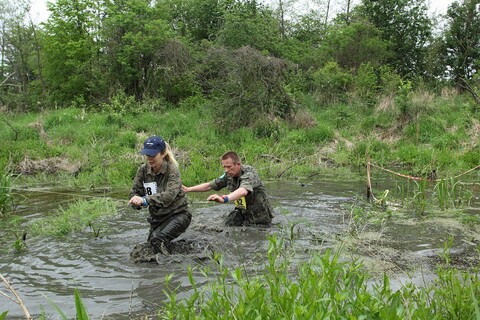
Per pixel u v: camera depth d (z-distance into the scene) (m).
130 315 3.99
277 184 10.77
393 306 2.76
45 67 24.47
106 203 8.30
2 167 10.87
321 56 26.20
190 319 3.09
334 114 19.55
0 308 4.21
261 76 16.83
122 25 21.81
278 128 16.38
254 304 2.82
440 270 3.80
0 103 23.89
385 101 18.44
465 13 28.20
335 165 13.70
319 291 2.88
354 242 6.00
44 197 9.51
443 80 27.81
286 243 5.86
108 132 16.25
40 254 5.74
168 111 20.48
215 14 26.16
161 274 4.98
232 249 5.80
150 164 5.76
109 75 22.44
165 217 5.80
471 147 15.02
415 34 29.08
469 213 7.70
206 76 21.25
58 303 4.29
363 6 30.12
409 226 6.86
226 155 6.70
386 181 11.21
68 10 23.39
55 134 16.19
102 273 5.06
